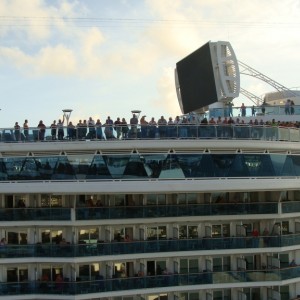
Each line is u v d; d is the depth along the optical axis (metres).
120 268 33.09
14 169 30.42
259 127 32.19
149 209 32.03
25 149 30.14
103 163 30.19
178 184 30.42
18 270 32.28
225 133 31.20
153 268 33.28
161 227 33.56
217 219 32.94
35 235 32.34
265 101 47.84
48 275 32.50
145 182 30.16
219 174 31.05
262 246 33.25
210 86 37.56
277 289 35.06
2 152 30.41
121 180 30.09
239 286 32.97
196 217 32.66
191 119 35.41
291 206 34.56
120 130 30.25
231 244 33.00
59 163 30.25
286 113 40.00
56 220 31.20
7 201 32.56
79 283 30.45
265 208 33.50
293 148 33.69
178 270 33.28
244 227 34.19
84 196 32.53
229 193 34.50
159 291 31.73
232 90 37.28
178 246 32.31
